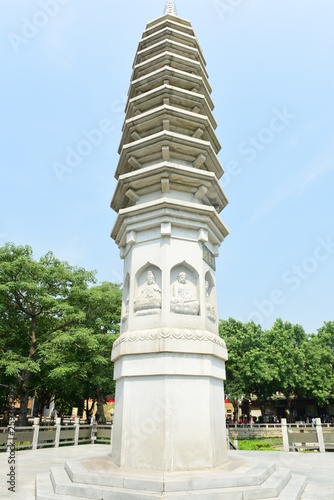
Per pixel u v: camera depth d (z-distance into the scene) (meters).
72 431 21.12
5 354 25.39
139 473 8.45
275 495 7.66
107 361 28.11
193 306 11.02
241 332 47.06
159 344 9.98
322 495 8.62
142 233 12.16
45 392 37.28
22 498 8.37
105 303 31.06
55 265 30.27
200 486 7.60
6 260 27.62
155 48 15.63
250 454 17.03
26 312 27.66
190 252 11.73
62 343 25.39
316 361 46.62
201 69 15.59
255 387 45.81
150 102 14.38
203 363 10.15
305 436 18.61
